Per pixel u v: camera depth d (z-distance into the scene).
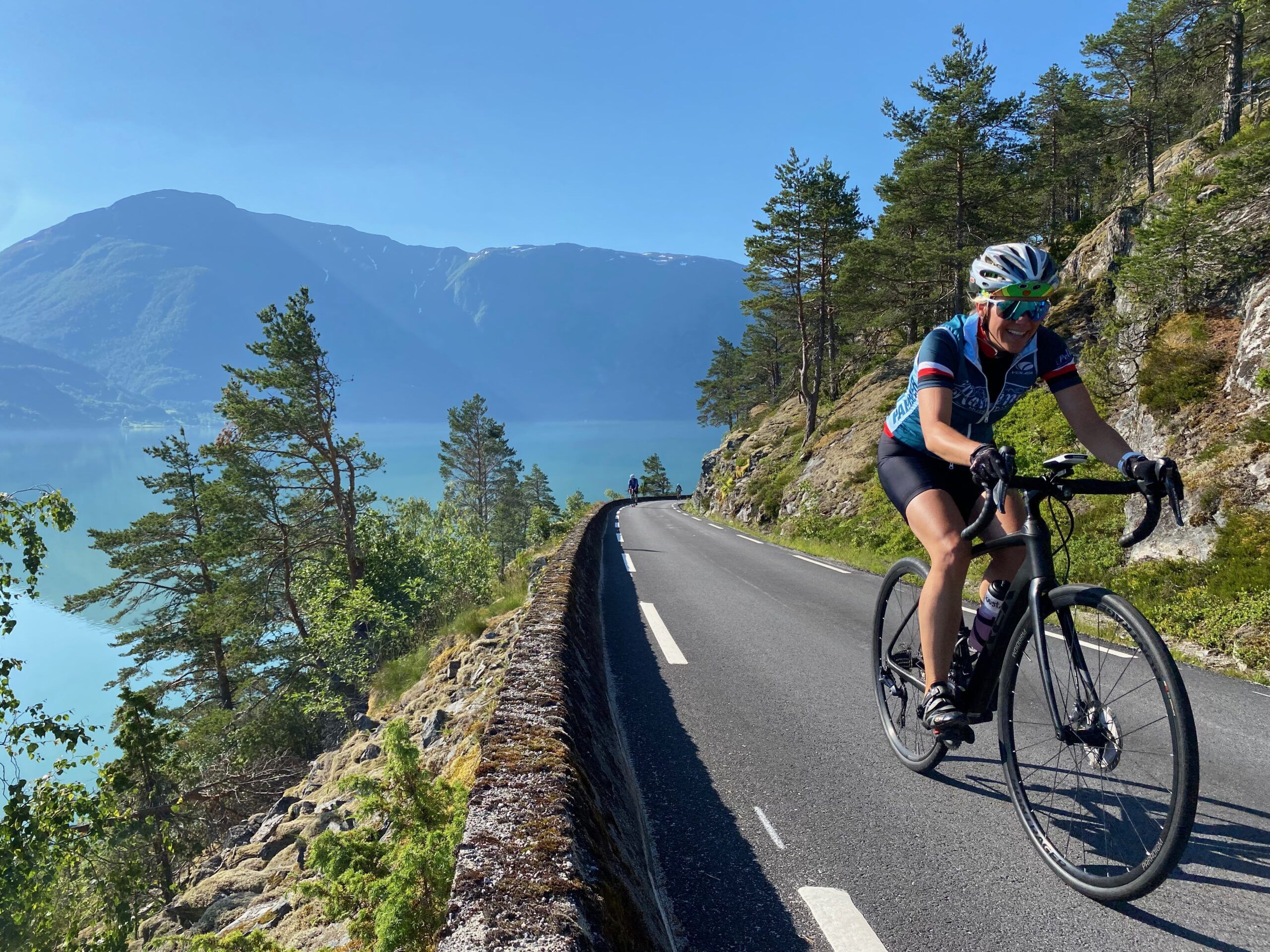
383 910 2.16
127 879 12.28
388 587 30.48
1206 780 3.21
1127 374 12.27
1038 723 2.39
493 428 80.88
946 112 28.23
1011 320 2.35
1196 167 17.77
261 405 31.77
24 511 11.38
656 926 2.01
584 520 16.88
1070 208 49.66
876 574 11.93
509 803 1.94
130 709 16.23
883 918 2.16
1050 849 2.31
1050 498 2.28
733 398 87.88
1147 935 1.99
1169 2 30.69
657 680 5.16
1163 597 7.52
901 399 2.89
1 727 11.36
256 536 33.06
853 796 3.07
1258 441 7.96
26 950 10.90
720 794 3.16
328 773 9.34
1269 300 9.01
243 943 2.87
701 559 14.26
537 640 3.79
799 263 36.59
